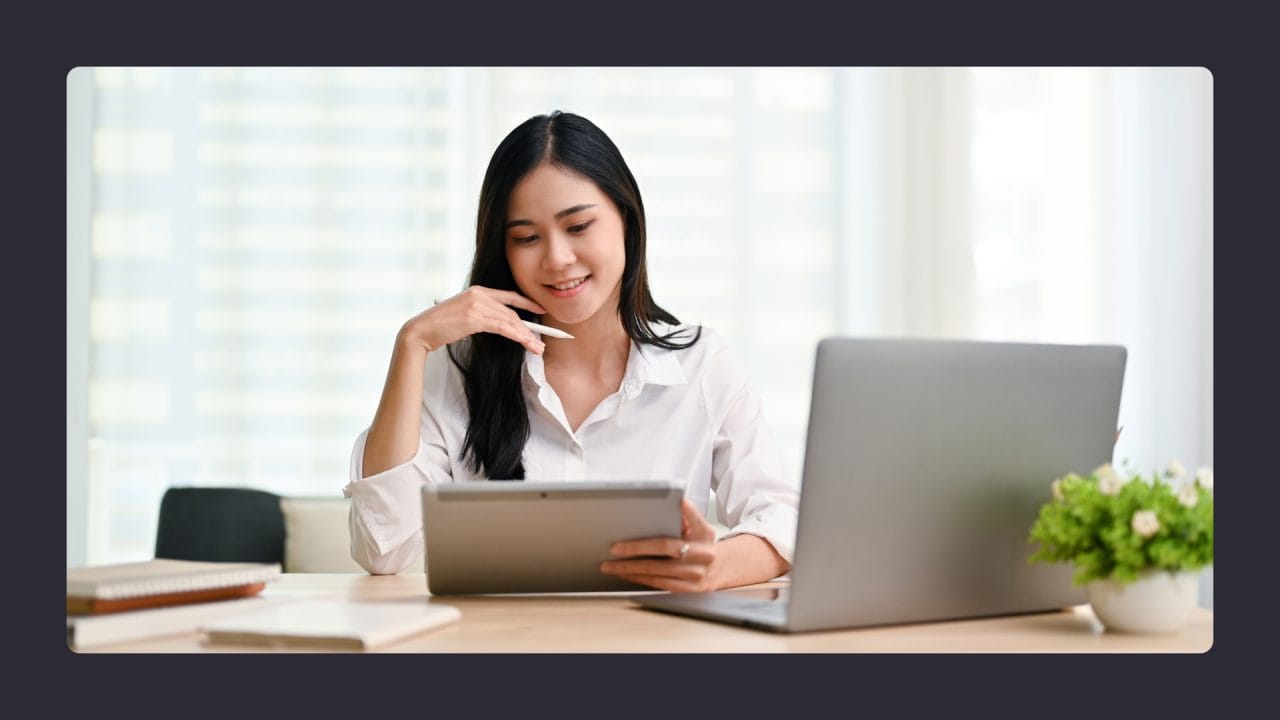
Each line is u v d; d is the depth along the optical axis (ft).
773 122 11.81
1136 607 4.13
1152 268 11.00
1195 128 10.93
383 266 11.62
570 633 4.17
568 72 11.66
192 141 11.55
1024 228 11.43
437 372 7.06
